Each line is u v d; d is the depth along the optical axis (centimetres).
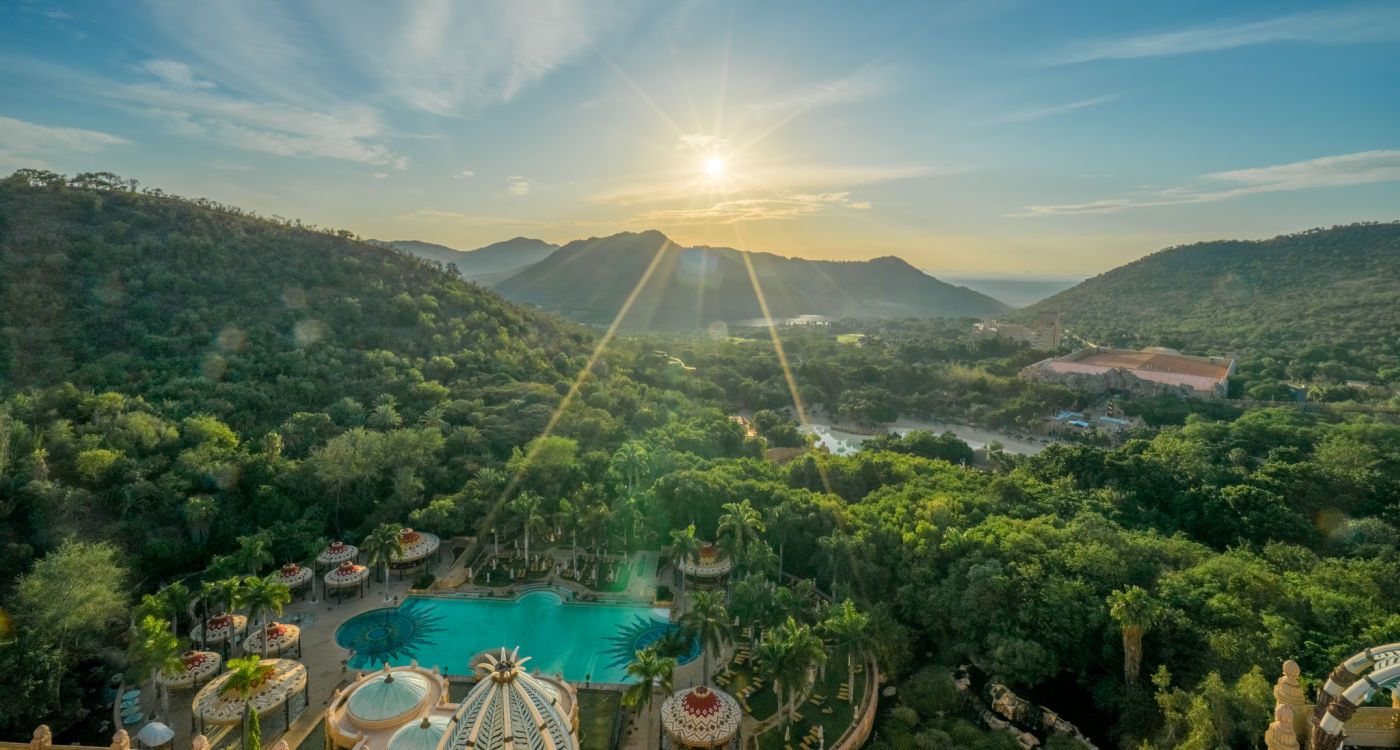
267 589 7031
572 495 10606
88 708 6581
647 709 6756
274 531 9006
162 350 11950
